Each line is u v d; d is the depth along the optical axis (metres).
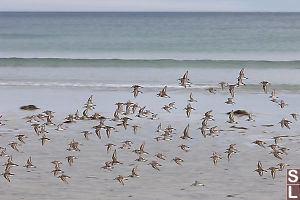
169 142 24.88
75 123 28.59
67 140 25.17
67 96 37.03
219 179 19.50
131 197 17.67
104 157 22.41
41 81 43.78
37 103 34.28
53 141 24.97
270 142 24.66
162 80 44.84
